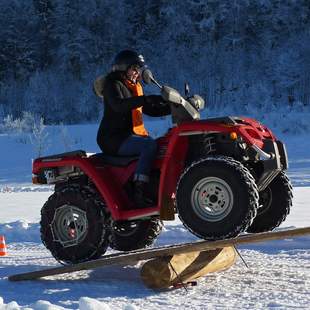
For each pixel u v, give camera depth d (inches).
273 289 298.2
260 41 2728.8
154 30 3053.6
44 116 2632.9
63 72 2925.7
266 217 332.8
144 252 302.0
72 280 331.6
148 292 299.7
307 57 2358.5
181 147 311.0
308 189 804.0
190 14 3002.0
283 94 2310.5
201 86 2438.5
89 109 2581.2
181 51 2719.0
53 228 340.2
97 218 328.8
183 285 302.0
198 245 289.9
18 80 3041.3
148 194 326.3
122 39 3056.1
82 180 350.9
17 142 1763.0
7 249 455.2
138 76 334.6
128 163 328.5
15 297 300.2
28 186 1077.8
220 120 301.1
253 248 426.0
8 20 3184.1
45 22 3181.6
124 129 332.8
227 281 317.1
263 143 298.5
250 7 2800.2
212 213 293.3
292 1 2743.6
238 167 288.5
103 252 332.8
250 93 2265.0
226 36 2778.1
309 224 499.2
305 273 333.7
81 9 3070.9
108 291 304.3
